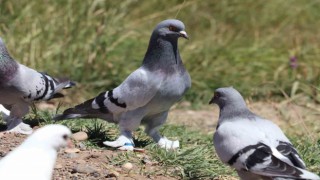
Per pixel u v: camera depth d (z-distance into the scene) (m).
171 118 14.23
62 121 11.52
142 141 10.95
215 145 8.98
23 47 15.60
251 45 18.56
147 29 18.03
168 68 10.20
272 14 20.12
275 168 8.16
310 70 17.23
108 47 16.30
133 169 9.70
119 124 10.56
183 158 9.99
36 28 16.30
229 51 17.75
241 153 8.53
